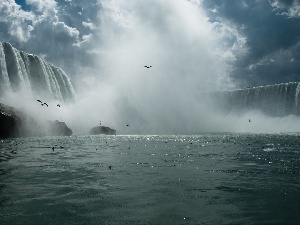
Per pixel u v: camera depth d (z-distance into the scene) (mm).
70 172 13055
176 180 11164
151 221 6512
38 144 33469
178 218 6703
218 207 7551
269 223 6328
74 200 8219
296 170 13734
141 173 12859
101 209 7395
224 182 10789
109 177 11797
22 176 11953
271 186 10023
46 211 7195
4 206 7617
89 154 22125
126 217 6785
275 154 22078
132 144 36531
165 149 27875
